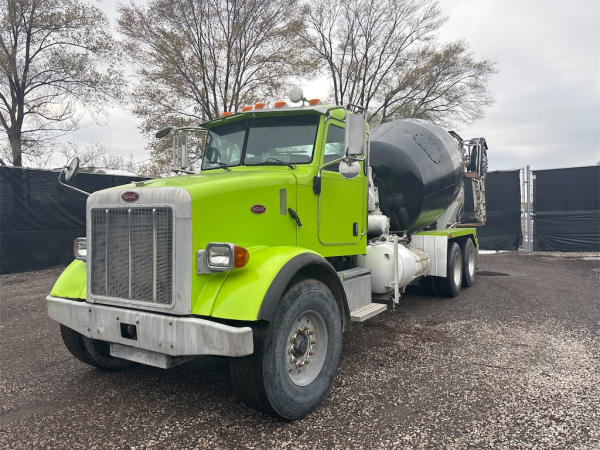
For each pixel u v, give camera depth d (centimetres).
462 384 390
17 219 1066
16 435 308
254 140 461
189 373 427
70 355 485
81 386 396
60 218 1162
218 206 331
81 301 367
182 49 1895
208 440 299
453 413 334
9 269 1051
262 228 367
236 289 306
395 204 730
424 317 643
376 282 575
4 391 386
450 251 784
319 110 431
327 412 340
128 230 330
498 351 481
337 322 371
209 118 1947
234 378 309
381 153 728
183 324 298
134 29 1853
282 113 449
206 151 497
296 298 329
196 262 312
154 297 317
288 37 1981
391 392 375
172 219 310
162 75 1869
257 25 1912
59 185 1159
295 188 399
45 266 1127
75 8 1780
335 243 457
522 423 317
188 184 328
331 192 448
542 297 786
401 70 2444
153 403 359
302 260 334
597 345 498
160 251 315
